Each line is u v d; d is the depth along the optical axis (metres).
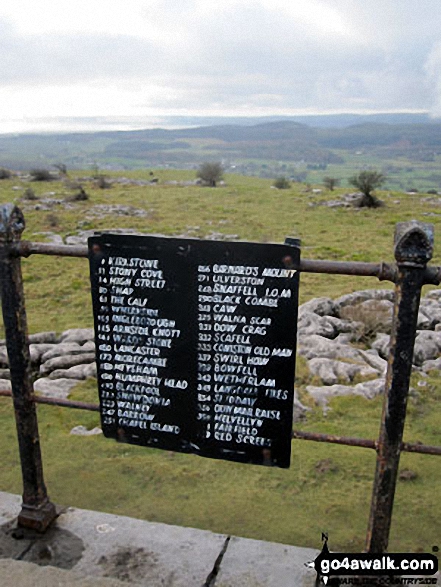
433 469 5.40
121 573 3.14
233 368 3.05
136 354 3.20
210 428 3.20
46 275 17.00
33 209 30.06
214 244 2.87
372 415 6.79
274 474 5.29
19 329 3.20
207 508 4.67
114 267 3.07
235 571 3.15
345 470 5.36
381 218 28.03
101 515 3.62
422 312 10.84
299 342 9.34
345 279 15.95
